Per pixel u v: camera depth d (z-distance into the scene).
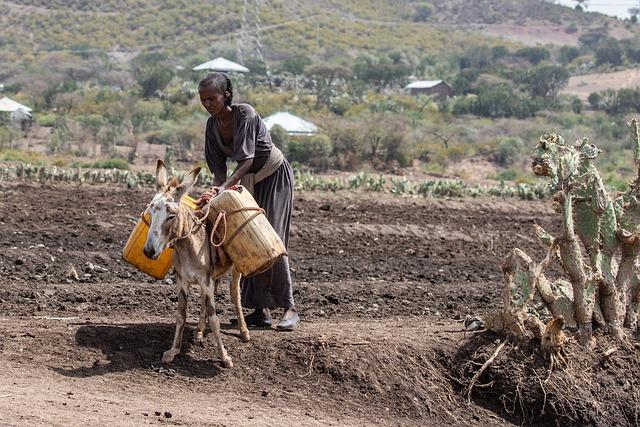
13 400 8.54
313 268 15.84
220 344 10.12
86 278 13.95
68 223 18.70
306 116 71.62
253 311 11.97
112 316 11.63
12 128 56.94
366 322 12.13
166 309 12.23
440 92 107.06
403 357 10.45
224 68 94.00
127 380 9.66
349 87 91.62
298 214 22.33
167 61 144.25
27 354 9.88
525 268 10.63
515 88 110.38
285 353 10.38
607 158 59.34
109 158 45.66
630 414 10.36
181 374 9.94
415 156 56.12
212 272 10.04
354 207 24.36
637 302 11.20
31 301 12.18
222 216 10.05
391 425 9.62
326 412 9.62
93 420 8.29
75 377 9.55
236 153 10.49
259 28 162.88
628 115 84.88
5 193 22.66
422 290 14.30
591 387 10.38
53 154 48.09
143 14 180.38
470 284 15.16
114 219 19.38
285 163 11.01
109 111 69.56
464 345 10.69
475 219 23.69
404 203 26.05
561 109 93.94
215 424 8.65
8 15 173.62
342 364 10.24
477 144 61.19
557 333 10.38
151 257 9.19
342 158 51.88
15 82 101.94
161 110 70.25
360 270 15.94
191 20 177.38
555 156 10.76
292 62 117.88
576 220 11.05
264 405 9.53
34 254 14.93
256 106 75.88
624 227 11.23
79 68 122.00
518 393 10.24
